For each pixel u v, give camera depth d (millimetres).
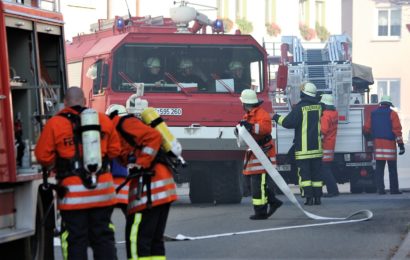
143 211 13906
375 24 93750
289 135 33094
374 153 33531
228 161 27047
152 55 26500
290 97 35031
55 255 17922
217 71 26719
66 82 16938
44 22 16016
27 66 15555
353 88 43688
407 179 43750
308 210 25125
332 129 31281
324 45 44781
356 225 21453
